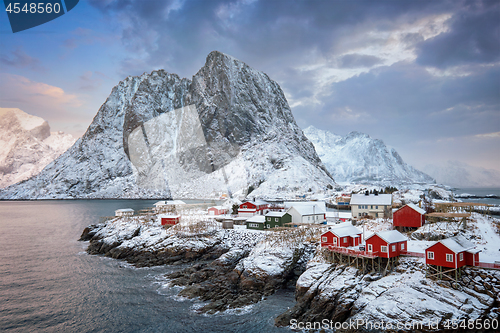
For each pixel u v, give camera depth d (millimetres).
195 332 37094
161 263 66250
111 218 104188
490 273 36094
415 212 58688
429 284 37344
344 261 46938
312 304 40625
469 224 56062
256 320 39406
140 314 42094
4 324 39875
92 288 52062
